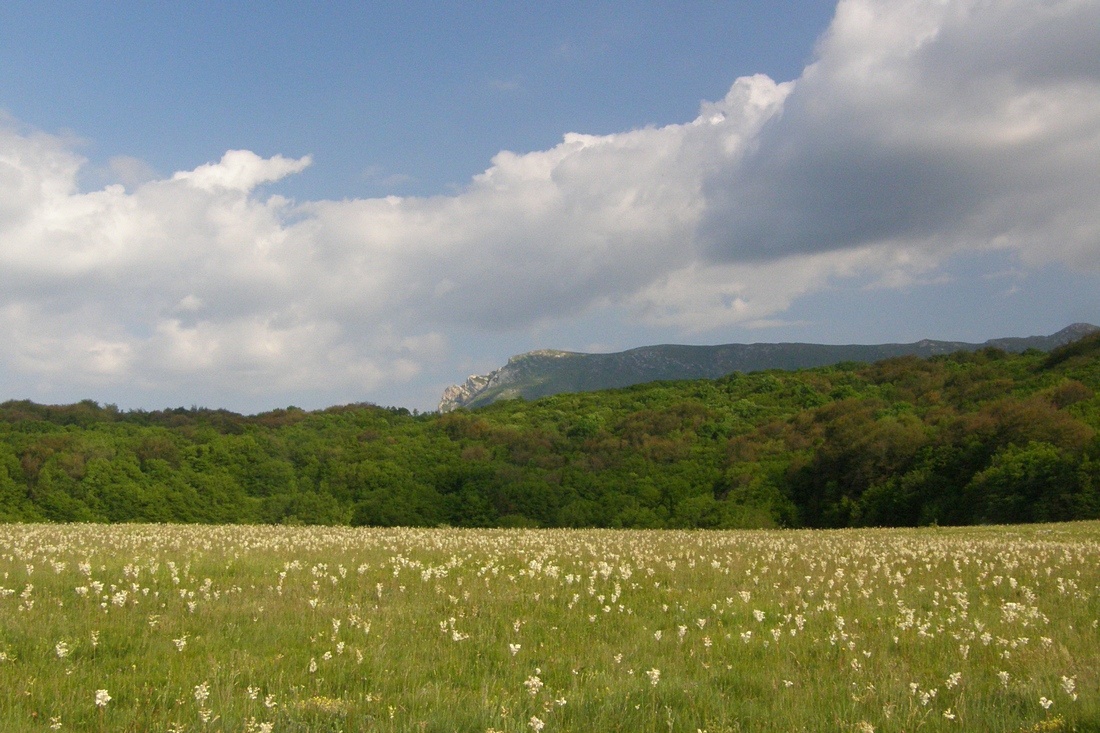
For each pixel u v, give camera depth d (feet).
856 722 26.53
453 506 257.14
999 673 31.12
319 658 33.76
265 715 25.85
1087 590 54.49
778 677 32.35
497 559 69.77
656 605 48.03
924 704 28.50
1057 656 35.12
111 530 106.52
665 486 261.03
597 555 75.05
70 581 50.14
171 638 36.47
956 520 197.88
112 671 31.27
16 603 41.96
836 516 229.86
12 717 24.61
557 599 49.75
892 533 130.00
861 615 45.27
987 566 67.72
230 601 44.86
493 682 30.96
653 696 29.07
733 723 26.71
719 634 40.22
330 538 93.45
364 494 264.52
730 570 63.41
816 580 58.95
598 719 26.35
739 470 262.67
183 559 63.82
